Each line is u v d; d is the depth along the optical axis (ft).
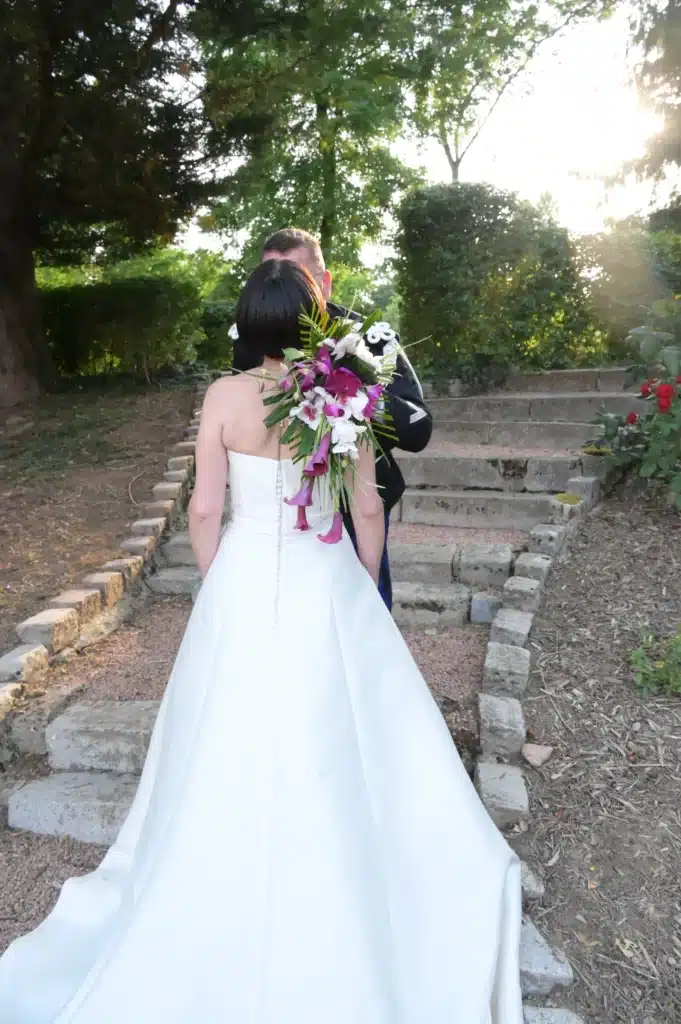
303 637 6.02
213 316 36.24
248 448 6.09
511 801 8.19
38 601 12.91
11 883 8.23
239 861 5.70
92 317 31.01
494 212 23.34
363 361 5.66
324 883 5.47
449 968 5.80
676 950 6.97
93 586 12.96
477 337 23.71
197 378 31.42
